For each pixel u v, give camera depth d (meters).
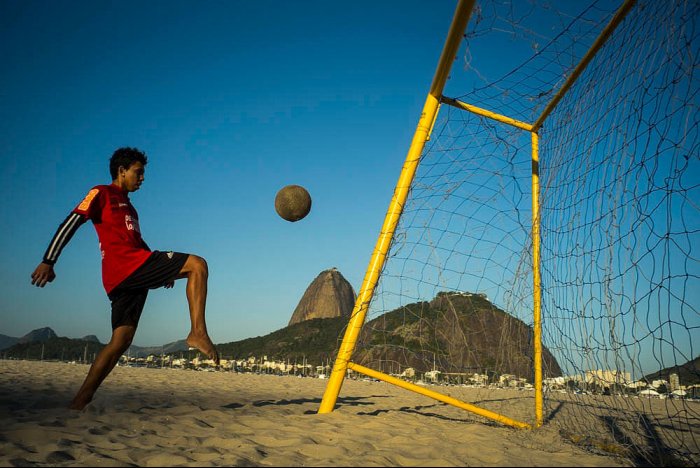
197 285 3.25
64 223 3.15
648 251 2.65
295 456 2.30
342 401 5.99
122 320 3.36
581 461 2.54
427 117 4.08
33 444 2.24
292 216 3.92
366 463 2.19
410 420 3.95
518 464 2.35
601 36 3.39
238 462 2.08
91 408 3.25
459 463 2.30
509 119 4.42
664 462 2.74
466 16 3.30
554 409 5.73
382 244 4.02
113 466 1.92
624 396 3.63
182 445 2.40
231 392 7.22
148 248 3.58
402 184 4.06
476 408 3.83
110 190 3.40
